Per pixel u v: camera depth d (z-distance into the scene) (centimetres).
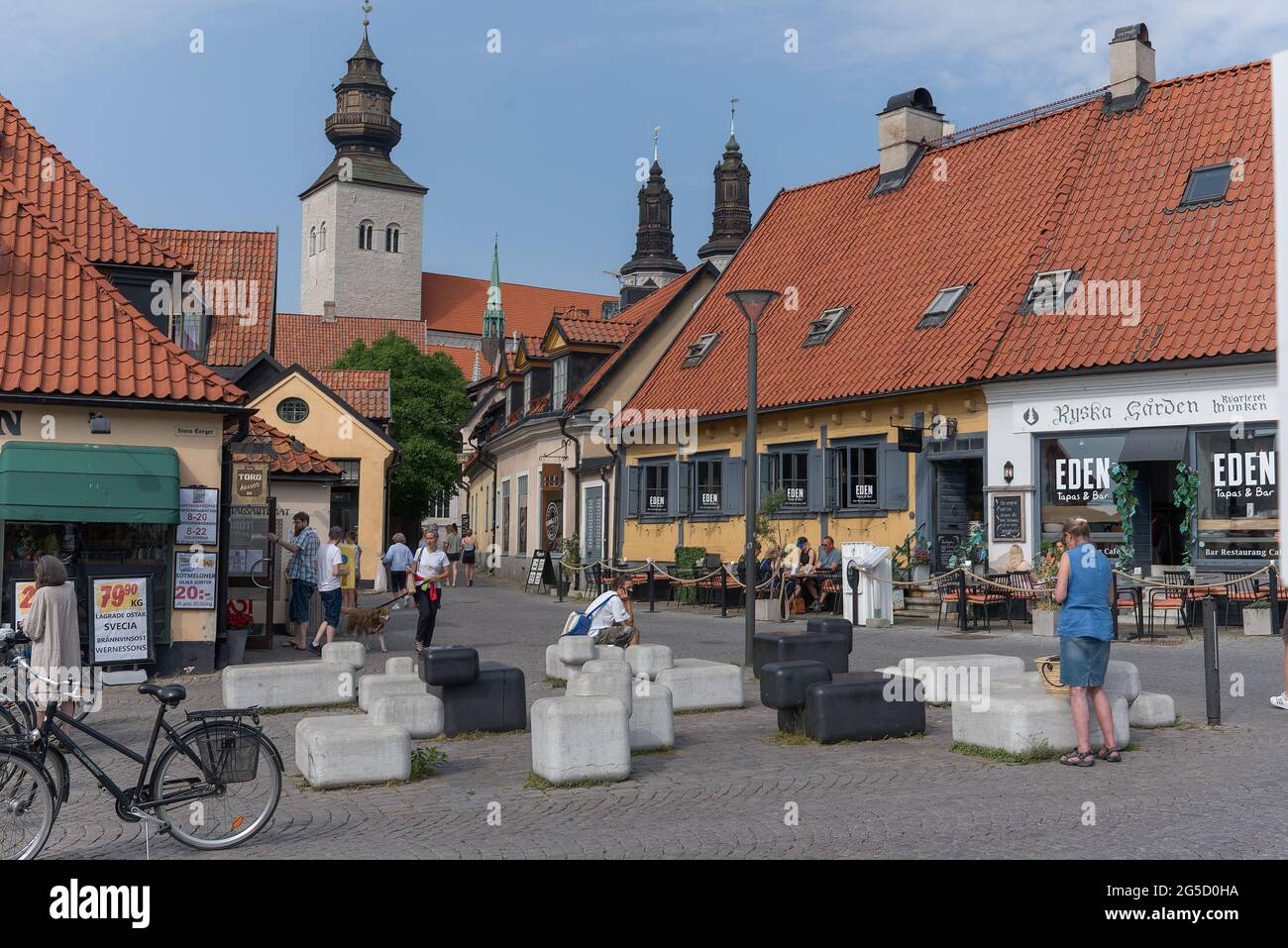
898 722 1105
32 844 714
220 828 759
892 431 2569
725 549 2975
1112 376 2161
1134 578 1917
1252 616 1905
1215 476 2045
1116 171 2497
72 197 2166
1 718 827
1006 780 906
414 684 1250
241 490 2052
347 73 11712
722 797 868
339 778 934
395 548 3109
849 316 2859
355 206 11488
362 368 6012
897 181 3150
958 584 2103
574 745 920
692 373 3212
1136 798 836
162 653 1641
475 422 6475
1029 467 2270
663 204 10750
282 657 1878
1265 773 913
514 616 2645
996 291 2516
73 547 1589
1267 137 2291
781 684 1105
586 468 3581
